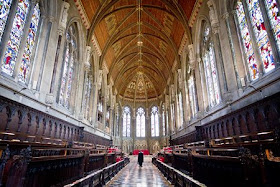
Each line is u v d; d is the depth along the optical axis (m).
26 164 3.98
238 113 9.54
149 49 31.33
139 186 7.59
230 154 5.78
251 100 8.92
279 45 7.75
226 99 10.80
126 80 41.00
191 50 18.58
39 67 10.90
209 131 13.71
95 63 22.62
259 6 9.00
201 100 16.39
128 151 40.72
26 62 10.08
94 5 18.34
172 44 24.91
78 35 17.09
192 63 18.27
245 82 9.95
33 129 9.53
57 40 12.64
